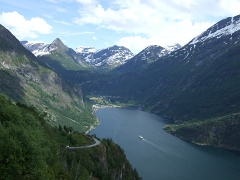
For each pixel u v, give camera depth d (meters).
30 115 106.38
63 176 97.12
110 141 190.50
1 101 108.06
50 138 116.69
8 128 78.06
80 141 161.12
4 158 71.69
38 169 76.88
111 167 162.75
